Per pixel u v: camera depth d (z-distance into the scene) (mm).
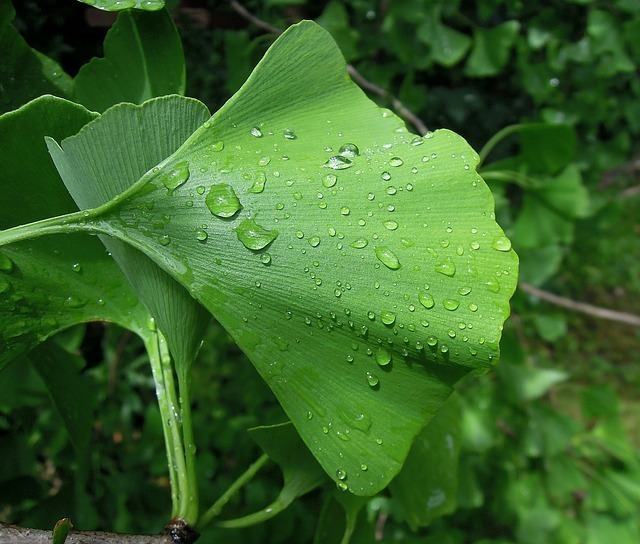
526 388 267
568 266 521
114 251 96
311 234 84
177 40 112
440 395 88
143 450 225
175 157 86
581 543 279
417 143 90
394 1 292
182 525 101
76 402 137
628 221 557
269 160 87
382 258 83
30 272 103
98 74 115
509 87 427
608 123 403
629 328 511
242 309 87
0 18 111
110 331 214
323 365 89
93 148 88
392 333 84
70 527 88
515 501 279
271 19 262
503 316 82
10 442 183
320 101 94
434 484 131
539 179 256
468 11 391
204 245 86
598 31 341
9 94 114
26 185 100
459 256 84
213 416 291
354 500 123
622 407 464
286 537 167
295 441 109
